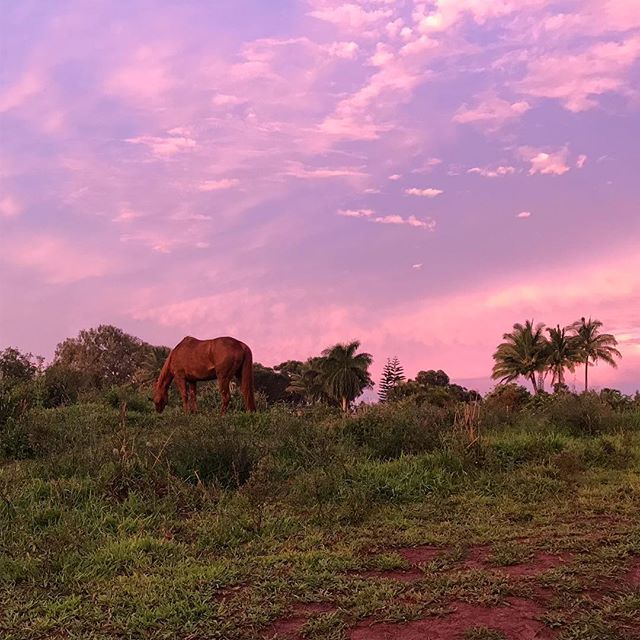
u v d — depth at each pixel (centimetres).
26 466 820
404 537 575
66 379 1781
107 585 480
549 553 521
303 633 399
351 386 4984
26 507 656
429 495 725
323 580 473
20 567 509
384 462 874
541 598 434
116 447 812
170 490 699
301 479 767
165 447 810
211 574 486
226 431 910
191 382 1441
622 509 648
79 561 524
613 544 532
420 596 440
